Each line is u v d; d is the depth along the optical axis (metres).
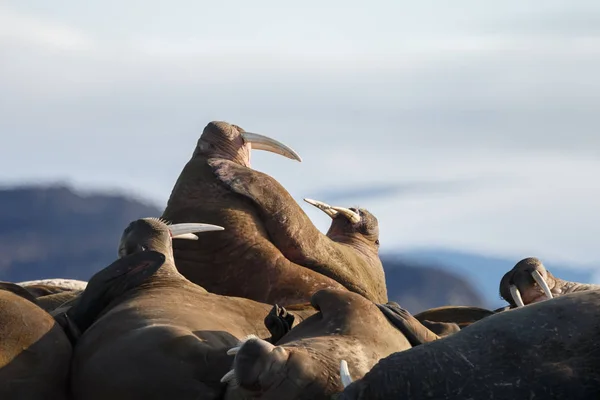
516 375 19.06
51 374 24.11
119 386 23.33
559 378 18.86
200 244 33.91
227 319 26.27
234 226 34.19
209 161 36.12
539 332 19.56
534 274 35.75
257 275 33.78
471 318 35.34
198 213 34.62
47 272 167.38
